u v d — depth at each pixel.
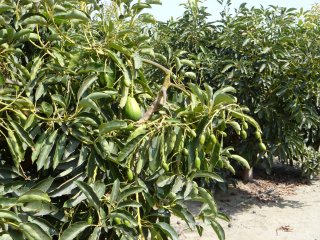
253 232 4.09
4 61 1.54
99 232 1.45
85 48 1.64
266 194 5.43
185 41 5.02
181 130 1.58
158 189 1.73
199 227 1.89
